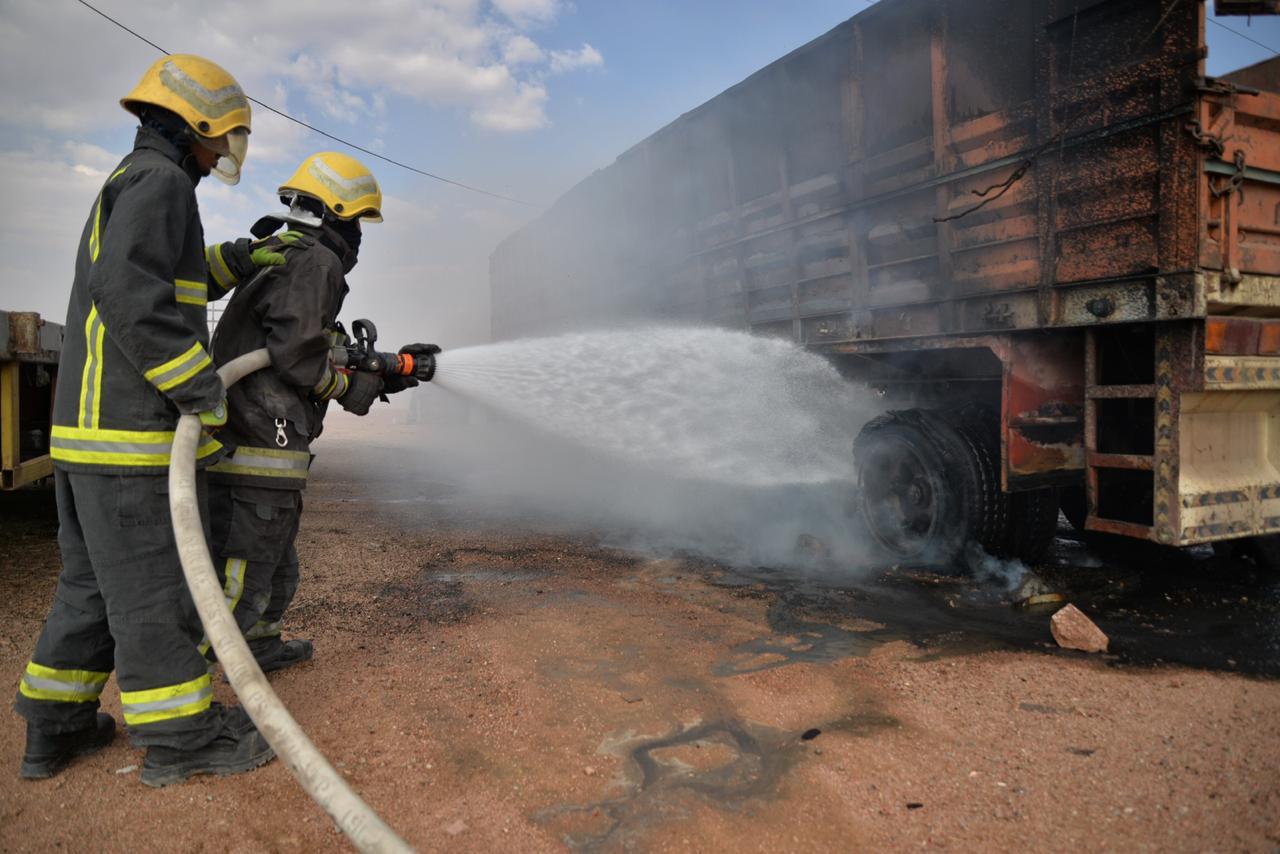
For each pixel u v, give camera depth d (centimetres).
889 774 243
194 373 228
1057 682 312
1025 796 229
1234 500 383
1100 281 379
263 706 170
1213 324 352
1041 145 397
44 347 546
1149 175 358
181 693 240
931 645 358
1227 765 243
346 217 305
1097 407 404
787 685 310
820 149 548
